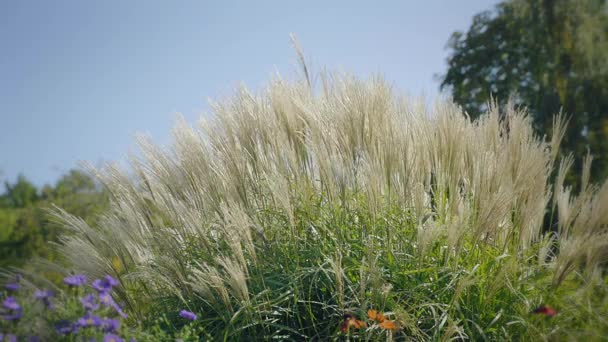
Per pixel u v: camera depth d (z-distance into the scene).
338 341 3.66
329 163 4.05
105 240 4.27
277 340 3.76
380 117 4.14
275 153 4.33
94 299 3.52
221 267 4.15
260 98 4.57
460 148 4.08
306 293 3.96
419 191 3.99
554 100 13.94
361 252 4.07
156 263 4.27
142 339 3.46
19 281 3.60
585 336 3.75
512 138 4.22
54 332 3.15
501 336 3.70
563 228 4.20
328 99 4.59
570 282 4.14
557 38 15.36
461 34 17.23
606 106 14.02
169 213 4.34
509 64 15.71
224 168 4.21
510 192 3.94
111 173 4.48
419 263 3.74
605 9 15.27
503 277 3.90
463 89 16.20
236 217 3.72
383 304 3.59
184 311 3.61
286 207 3.90
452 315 3.74
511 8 16.30
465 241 4.18
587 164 4.15
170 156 4.41
